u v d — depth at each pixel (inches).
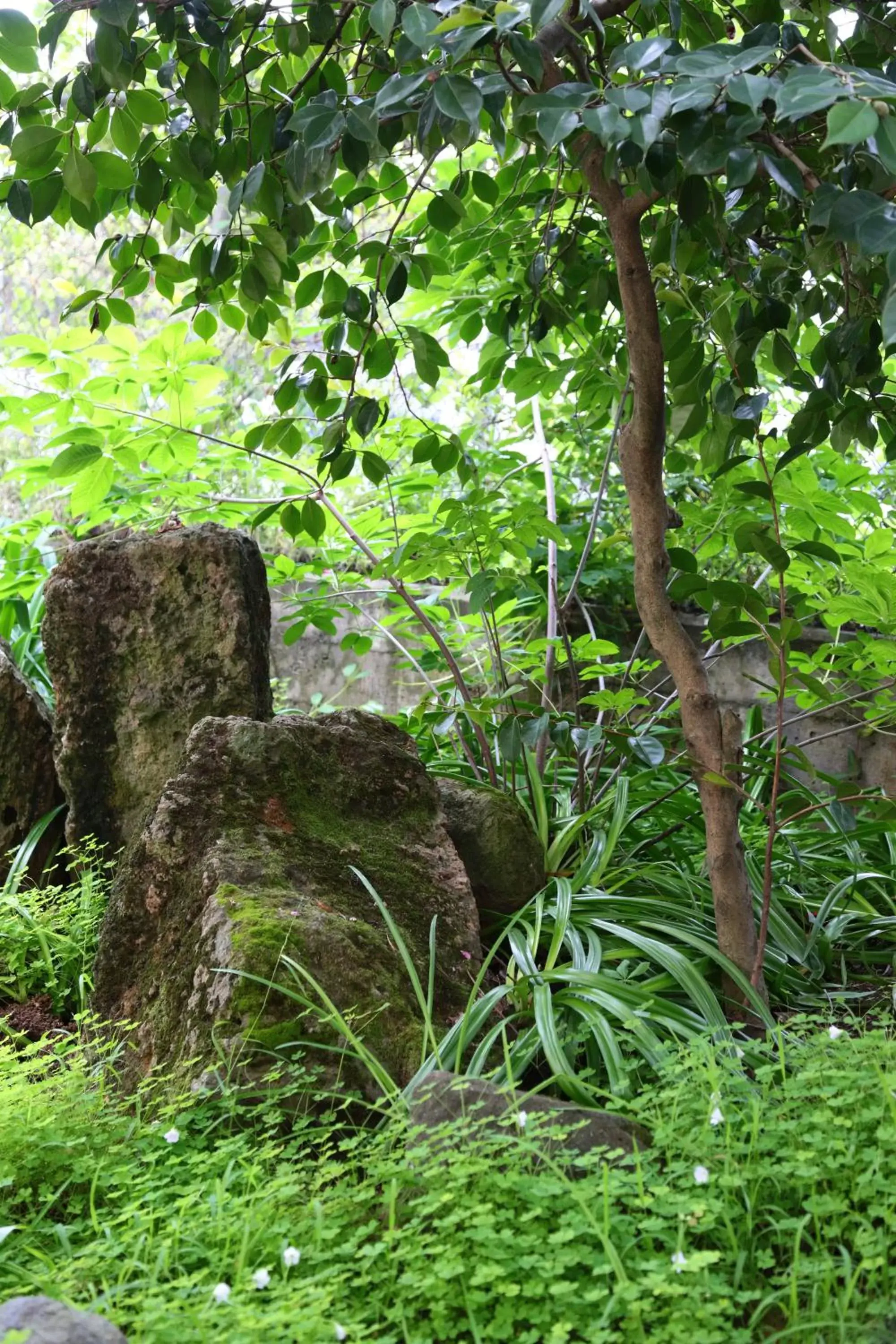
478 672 226.4
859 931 149.9
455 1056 102.7
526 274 140.3
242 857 115.6
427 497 213.2
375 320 121.3
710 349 150.2
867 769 211.8
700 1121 86.6
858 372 112.8
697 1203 73.5
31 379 236.5
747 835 161.9
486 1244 72.8
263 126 117.7
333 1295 70.7
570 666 166.4
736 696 224.4
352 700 256.7
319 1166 90.0
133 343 141.6
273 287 121.3
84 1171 88.4
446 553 144.6
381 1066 100.1
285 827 122.2
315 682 260.2
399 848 128.9
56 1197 85.4
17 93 105.8
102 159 109.0
